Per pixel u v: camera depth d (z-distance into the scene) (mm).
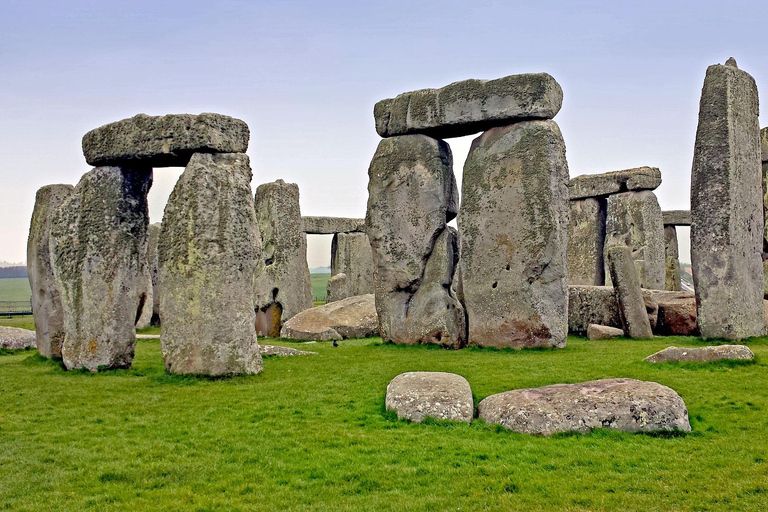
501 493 5824
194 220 10438
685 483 5906
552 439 7086
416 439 7191
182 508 5598
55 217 11789
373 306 18938
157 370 11289
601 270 24016
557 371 10156
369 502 5691
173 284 10578
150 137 10867
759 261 14250
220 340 10320
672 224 27562
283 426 7762
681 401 7473
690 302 16516
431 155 14891
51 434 7520
